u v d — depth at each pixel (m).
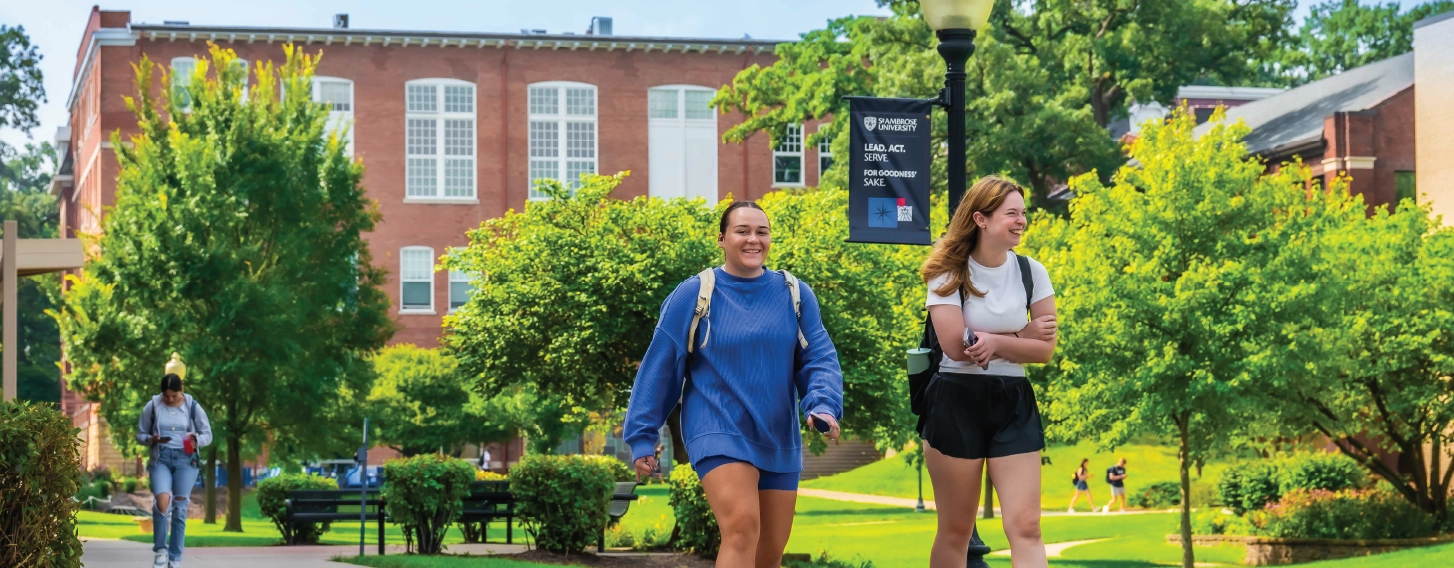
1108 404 20.89
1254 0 47.56
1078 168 40.69
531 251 24.09
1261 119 45.44
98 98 52.19
